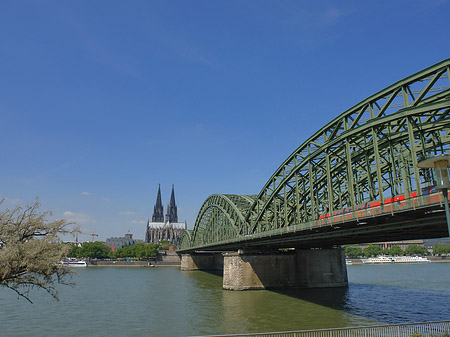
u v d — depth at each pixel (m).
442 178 17.36
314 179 49.78
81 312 49.09
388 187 45.12
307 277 68.50
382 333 22.23
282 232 48.47
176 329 37.69
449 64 27.19
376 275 105.62
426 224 29.20
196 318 42.62
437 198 25.03
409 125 29.23
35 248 23.69
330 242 53.69
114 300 60.12
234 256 68.00
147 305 54.19
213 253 158.00
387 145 39.28
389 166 43.75
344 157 46.78
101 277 110.75
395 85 32.00
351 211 34.47
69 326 40.47
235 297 57.31
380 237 43.31
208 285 82.62
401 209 27.89
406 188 31.23
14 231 24.56
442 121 30.38
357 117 36.69
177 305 53.12
